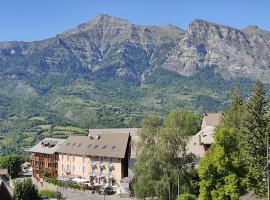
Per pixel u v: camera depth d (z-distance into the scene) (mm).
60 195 123000
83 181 145125
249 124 91125
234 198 71312
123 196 123375
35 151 179750
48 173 169500
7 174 159625
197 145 123562
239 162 73750
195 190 93875
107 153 142875
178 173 91562
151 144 97938
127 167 141250
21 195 85875
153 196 92688
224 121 109750
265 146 87812
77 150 155625
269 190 71500
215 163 73688
